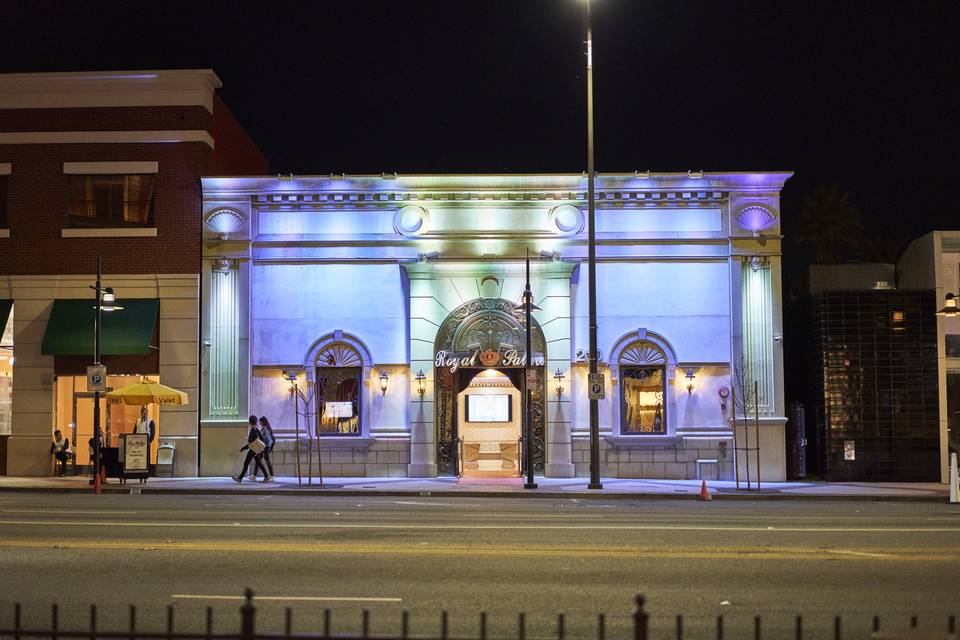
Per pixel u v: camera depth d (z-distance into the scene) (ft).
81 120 108.06
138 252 106.73
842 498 86.33
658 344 104.58
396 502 79.00
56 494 88.22
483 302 104.88
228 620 33.22
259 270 106.42
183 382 105.40
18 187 108.06
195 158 107.34
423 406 104.01
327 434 105.19
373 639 21.52
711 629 32.37
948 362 103.55
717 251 104.83
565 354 104.06
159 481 99.81
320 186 105.81
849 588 39.04
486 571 42.19
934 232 104.58
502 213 105.50
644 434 104.22
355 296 105.91
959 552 47.80
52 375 106.63
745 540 51.72
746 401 98.27
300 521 60.59
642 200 105.09
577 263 104.94
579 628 32.24
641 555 46.37
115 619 33.40
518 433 106.01
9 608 35.19
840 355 103.71
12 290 107.34
